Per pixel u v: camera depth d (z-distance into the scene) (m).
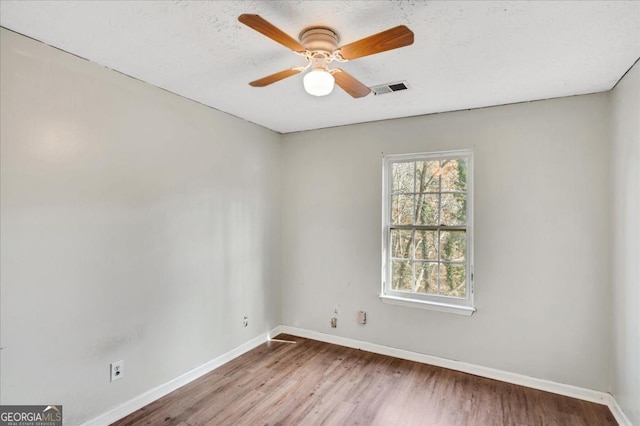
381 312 3.38
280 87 2.53
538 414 2.36
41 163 1.90
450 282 3.11
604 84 2.40
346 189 3.57
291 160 3.90
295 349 3.47
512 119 2.83
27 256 1.84
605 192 2.52
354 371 2.99
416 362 3.17
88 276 2.11
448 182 3.14
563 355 2.64
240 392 2.62
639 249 1.99
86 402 2.09
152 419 2.27
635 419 2.05
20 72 1.81
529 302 2.76
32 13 1.61
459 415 2.35
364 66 2.15
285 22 1.67
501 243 2.86
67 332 2.01
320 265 3.71
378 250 3.40
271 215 3.79
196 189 2.86
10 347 1.78
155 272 2.52
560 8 1.53
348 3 1.52
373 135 3.43
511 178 2.83
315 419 2.29
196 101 2.84
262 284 3.64
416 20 1.64
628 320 2.16
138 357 2.39
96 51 1.99
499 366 2.85
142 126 2.43
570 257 2.63
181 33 1.79
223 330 3.12
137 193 2.40
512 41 1.83
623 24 1.65
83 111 2.09
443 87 2.50
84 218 2.09
